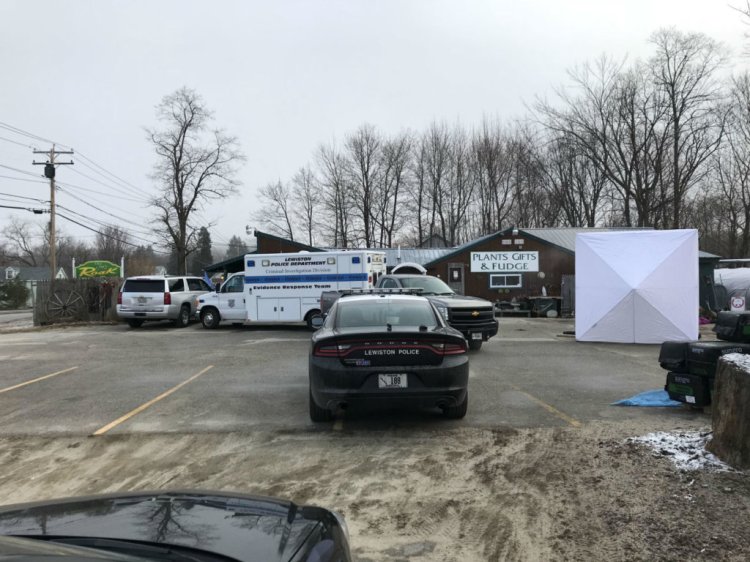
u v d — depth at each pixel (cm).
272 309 1836
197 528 235
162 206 5069
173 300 2084
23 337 1877
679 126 3838
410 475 495
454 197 5678
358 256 1773
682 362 702
